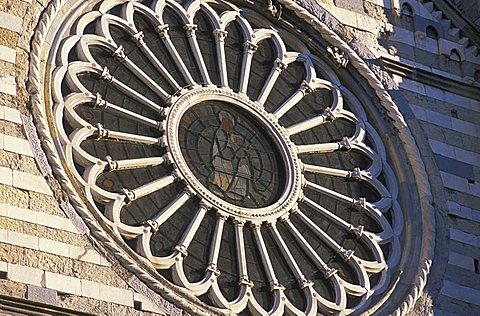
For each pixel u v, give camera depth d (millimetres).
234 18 40469
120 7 39219
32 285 34188
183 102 38562
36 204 35094
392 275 38906
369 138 40750
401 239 39625
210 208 37719
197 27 39969
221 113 39156
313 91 40688
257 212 38125
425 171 40531
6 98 35875
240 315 36781
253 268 37625
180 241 36969
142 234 36469
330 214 39094
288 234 38500
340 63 41031
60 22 37844
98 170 36625
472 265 39656
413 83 41812
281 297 37219
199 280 36781
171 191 37656
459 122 41812
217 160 38562
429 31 42844
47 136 35969
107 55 38406
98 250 35281
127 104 38156
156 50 39156
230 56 40062
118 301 35000
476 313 39031
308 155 39844
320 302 37656
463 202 40594
